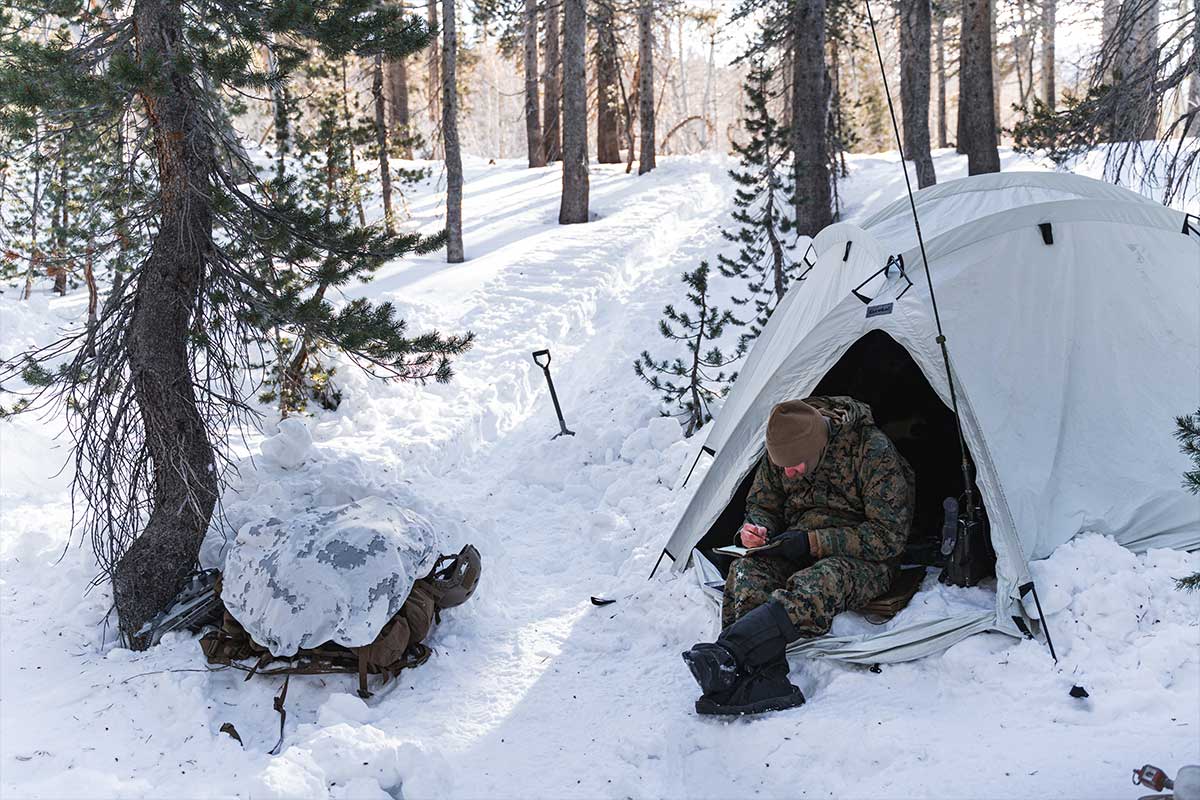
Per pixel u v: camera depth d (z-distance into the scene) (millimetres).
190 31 4641
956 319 4418
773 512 4465
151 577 4613
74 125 5000
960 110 20828
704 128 48344
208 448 4879
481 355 10633
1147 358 4508
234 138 5441
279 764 3299
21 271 9555
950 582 4156
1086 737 3119
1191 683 3279
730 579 4188
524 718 3959
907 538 4504
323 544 4250
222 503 5336
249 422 7602
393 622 4262
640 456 7102
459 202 14898
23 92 4328
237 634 4320
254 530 4445
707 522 4934
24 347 9523
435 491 7230
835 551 4094
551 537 6266
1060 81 35062
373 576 4188
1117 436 4355
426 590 4516
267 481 5785
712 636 4348
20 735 3779
